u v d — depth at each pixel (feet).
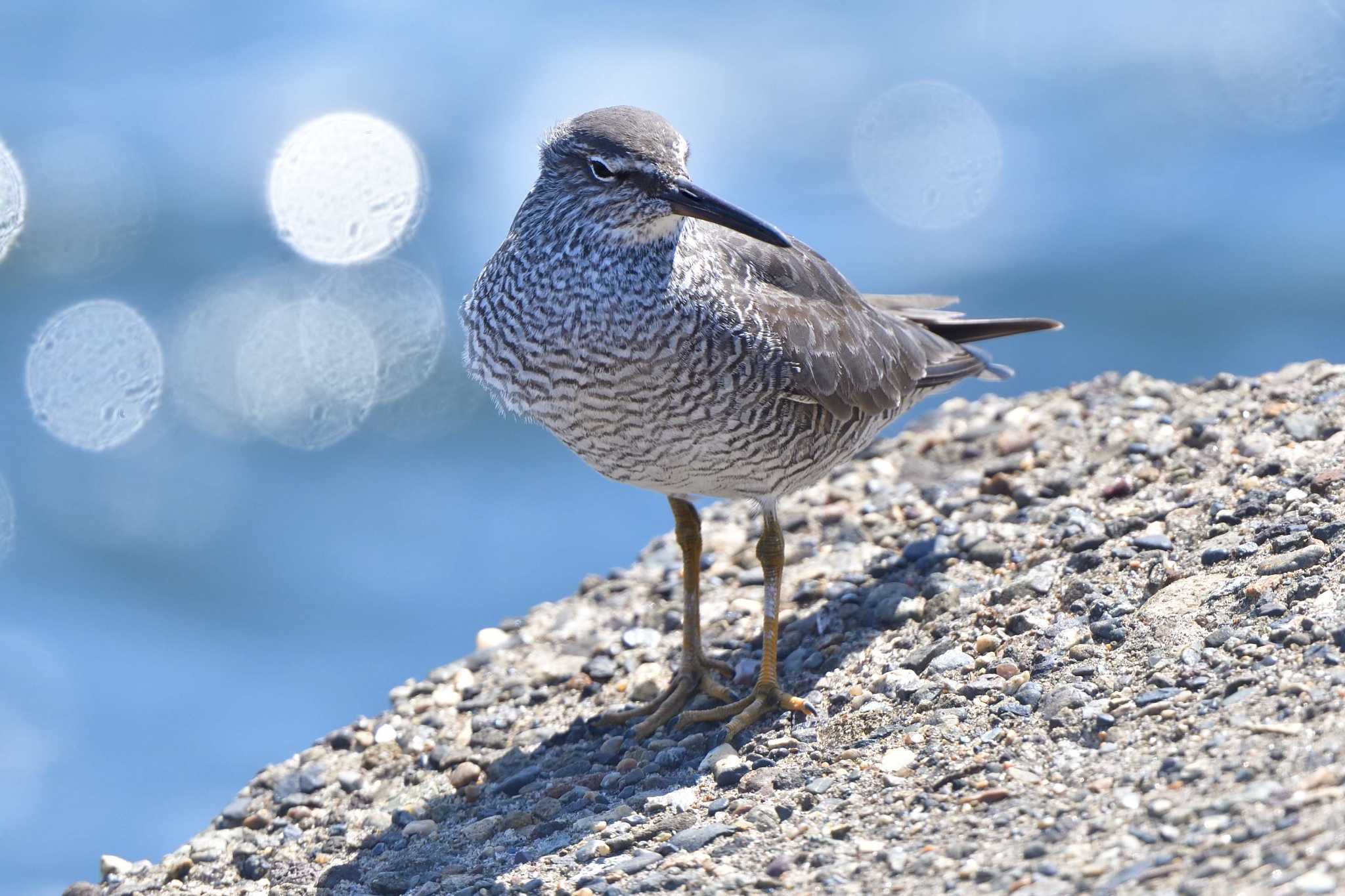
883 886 19.99
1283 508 27.35
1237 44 92.58
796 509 36.47
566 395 27.25
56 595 58.75
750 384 26.96
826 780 23.97
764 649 28.30
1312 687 21.18
